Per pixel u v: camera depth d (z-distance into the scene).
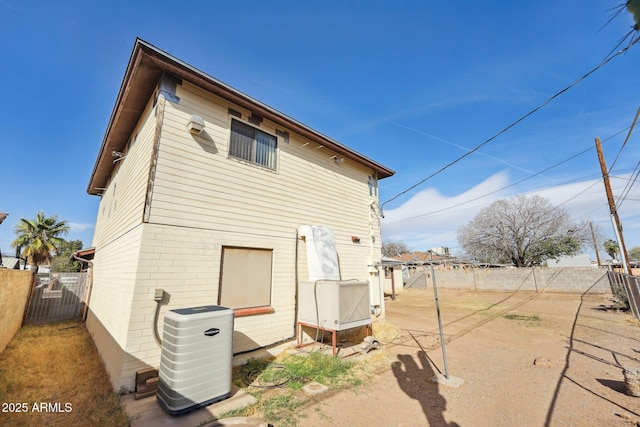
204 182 5.41
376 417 3.52
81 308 11.82
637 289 9.54
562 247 24.92
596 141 12.84
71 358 5.92
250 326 5.65
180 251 4.86
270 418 3.46
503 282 21.92
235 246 5.70
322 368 5.14
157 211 4.68
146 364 4.23
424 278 27.88
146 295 4.38
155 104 5.31
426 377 4.91
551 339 7.50
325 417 3.51
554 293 19.39
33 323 10.34
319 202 7.98
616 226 12.05
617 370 5.03
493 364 5.60
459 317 11.27
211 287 5.16
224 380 3.88
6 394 4.16
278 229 6.64
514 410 3.68
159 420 3.28
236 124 6.28
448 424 3.35
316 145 8.19
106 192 10.66
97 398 3.96
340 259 8.40
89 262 10.91
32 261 19.62
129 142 7.32
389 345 7.10
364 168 10.09
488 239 27.12
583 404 3.79
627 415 3.40
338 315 5.74
